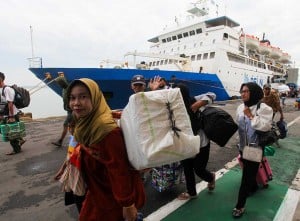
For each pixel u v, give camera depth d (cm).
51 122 970
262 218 267
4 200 326
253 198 313
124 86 1069
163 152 134
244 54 1842
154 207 295
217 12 1673
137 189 160
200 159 293
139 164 136
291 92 2703
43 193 347
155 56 1341
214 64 1531
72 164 169
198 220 266
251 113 258
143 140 133
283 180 371
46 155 523
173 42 1786
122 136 145
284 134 516
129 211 147
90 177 157
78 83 139
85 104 137
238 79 1755
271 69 2586
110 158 141
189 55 1652
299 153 514
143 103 137
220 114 267
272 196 318
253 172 264
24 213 292
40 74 1017
